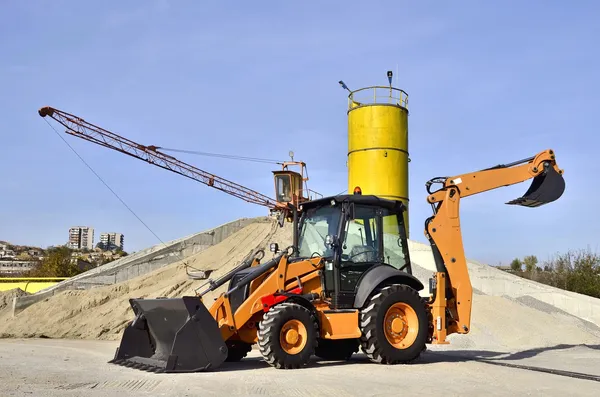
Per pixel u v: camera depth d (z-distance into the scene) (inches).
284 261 403.2
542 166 463.8
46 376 341.7
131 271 1112.2
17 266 3956.7
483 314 759.7
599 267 1508.4
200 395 281.6
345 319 400.8
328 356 455.2
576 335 743.7
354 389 300.5
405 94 1026.7
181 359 355.9
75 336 785.6
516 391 297.9
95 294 925.2
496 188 464.4
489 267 1015.0
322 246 424.2
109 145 1451.8
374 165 988.6
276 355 371.2
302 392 291.4
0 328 834.2
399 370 373.4
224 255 1070.4
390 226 444.8
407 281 426.9
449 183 455.2
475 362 427.2
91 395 277.6
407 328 412.5
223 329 389.1
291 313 378.3
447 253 445.4
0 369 379.2
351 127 1019.3
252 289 402.3
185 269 1013.2
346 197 419.5
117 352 407.5
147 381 321.7
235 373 354.0
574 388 308.0
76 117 1414.9
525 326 747.4
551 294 981.8
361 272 415.8
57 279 1259.2
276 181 1518.2
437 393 291.1
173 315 374.6
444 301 429.7
